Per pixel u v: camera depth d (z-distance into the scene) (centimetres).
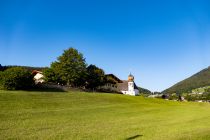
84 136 2598
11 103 4928
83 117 4131
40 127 3092
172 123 3750
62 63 10375
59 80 10462
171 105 8212
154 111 5756
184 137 2472
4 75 7019
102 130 2969
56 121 3594
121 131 2922
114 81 14425
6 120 3506
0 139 2430
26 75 7269
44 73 10506
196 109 6512
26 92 6450
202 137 2462
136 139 2464
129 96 9169
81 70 10600
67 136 2588
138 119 4178
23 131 2822
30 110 4522
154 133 2802
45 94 6512
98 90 11562
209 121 4022
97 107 5653
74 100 6288
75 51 10562
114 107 5950
